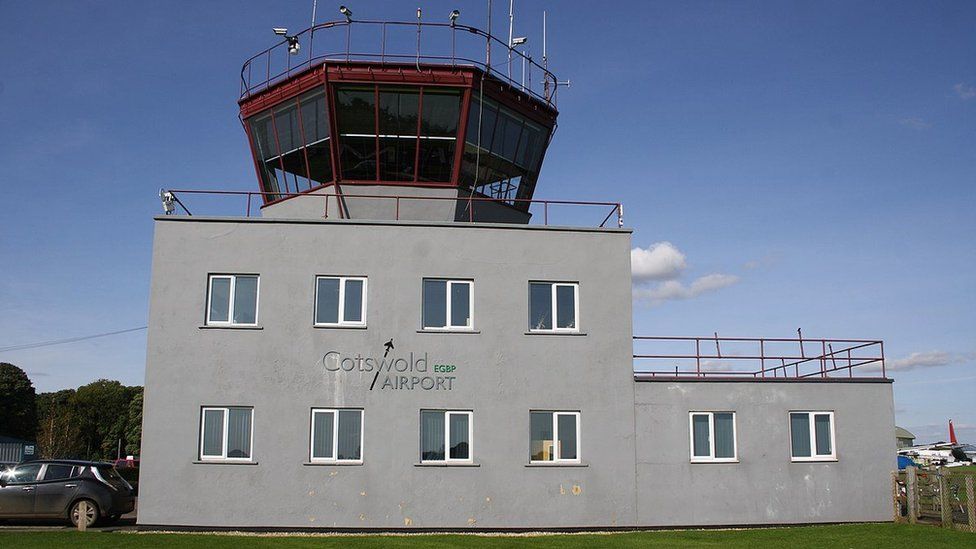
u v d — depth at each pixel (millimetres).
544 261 23984
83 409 111375
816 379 24922
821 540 20984
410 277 23438
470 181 26578
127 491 23344
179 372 22578
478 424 22969
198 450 22266
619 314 24062
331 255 23344
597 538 21312
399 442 22641
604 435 23484
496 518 22625
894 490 24781
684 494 23641
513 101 27078
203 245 23203
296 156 26609
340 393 22734
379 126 25875
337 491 22297
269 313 22953
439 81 25734
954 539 21172
